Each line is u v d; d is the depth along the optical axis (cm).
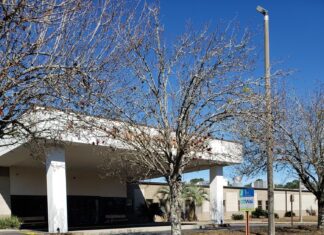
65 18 688
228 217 5481
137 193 4341
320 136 2220
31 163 3108
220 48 1480
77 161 3034
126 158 1453
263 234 2200
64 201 2377
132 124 1311
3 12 626
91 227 3250
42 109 803
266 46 1680
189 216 4844
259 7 1698
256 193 6150
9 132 778
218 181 3359
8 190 3244
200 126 1327
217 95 1297
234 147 2122
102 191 3938
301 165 2214
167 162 1438
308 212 6981
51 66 686
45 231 2577
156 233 2514
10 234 2420
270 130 1548
